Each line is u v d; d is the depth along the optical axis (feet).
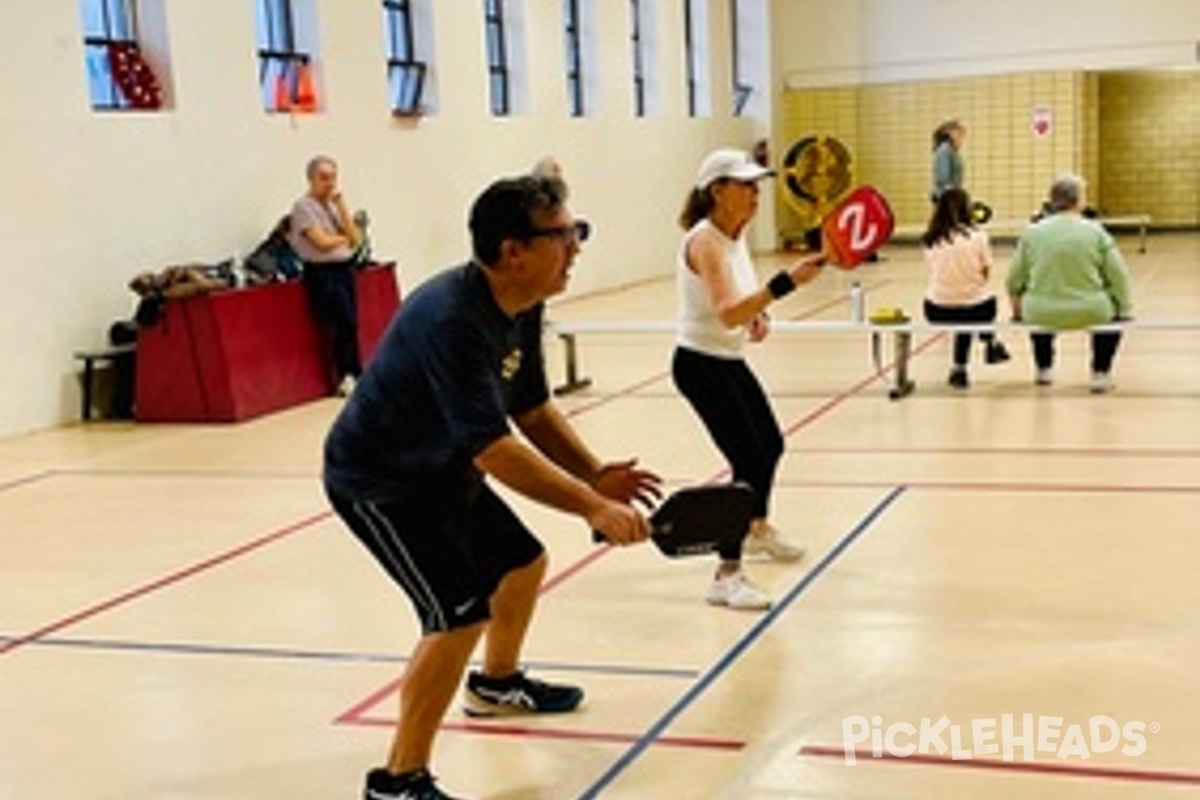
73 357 29.94
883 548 16.66
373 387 9.56
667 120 59.06
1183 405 25.11
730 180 14.33
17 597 16.60
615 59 54.54
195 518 20.33
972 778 10.16
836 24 67.26
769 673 12.66
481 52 45.57
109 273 30.83
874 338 30.55
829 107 68.03
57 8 29.53
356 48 39.24
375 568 17.10
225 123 34.22
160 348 29.14
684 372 14.99
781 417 25.91
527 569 11.50
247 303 29.48
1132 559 15.70
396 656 13.82
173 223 32.63
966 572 15.52
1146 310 38.06
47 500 22.11
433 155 42.91
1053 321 26.02
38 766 11.50
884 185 67.87
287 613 15.42
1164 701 11.48
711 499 9.61
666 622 14.29
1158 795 9.75
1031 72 64.49
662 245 58.75
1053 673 12.26
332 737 11.82
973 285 27.68
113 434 28.27
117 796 10.85
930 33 65.87
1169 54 62.34
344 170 38.75
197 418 29.09
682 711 11.84
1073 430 23.26
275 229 33.88
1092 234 25.99
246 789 10.86
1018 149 65.31
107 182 30.78
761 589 15.25
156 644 14.56
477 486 10.17
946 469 20.77
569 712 11.93
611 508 9.36
